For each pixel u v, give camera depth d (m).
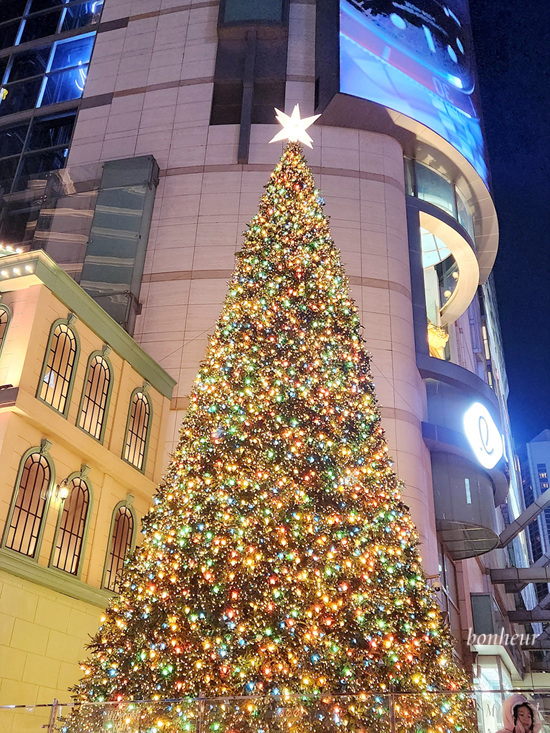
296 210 16.11
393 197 32.25
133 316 28.50
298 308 14.41
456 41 39.94
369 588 11.24
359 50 34.12
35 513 16.84
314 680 10.24
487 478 30.64
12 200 34.31
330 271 15.33
